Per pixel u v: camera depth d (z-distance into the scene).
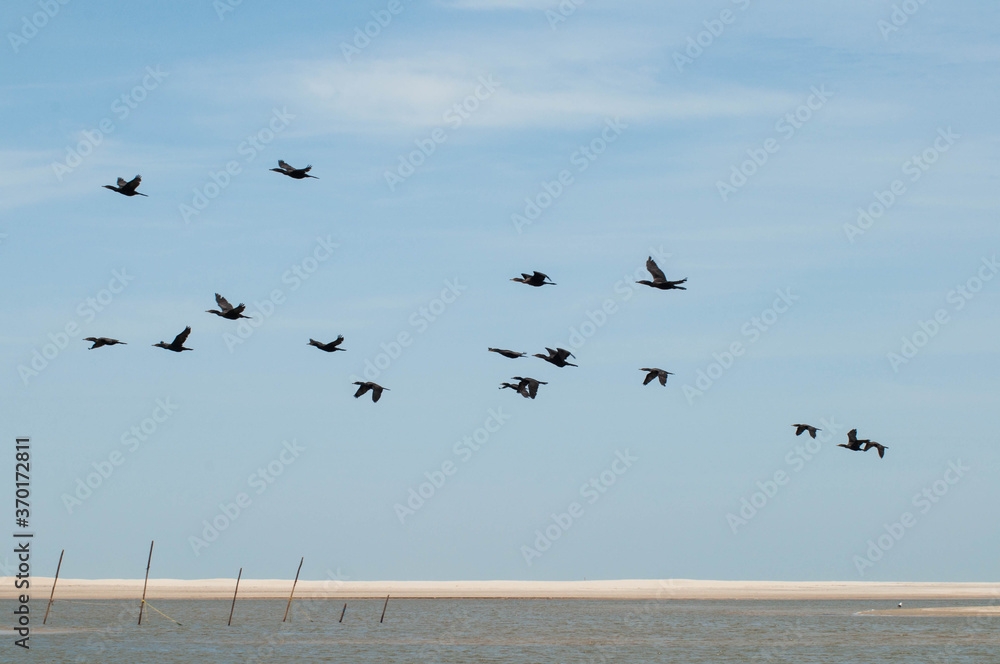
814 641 105.50
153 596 178.62
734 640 106.31
